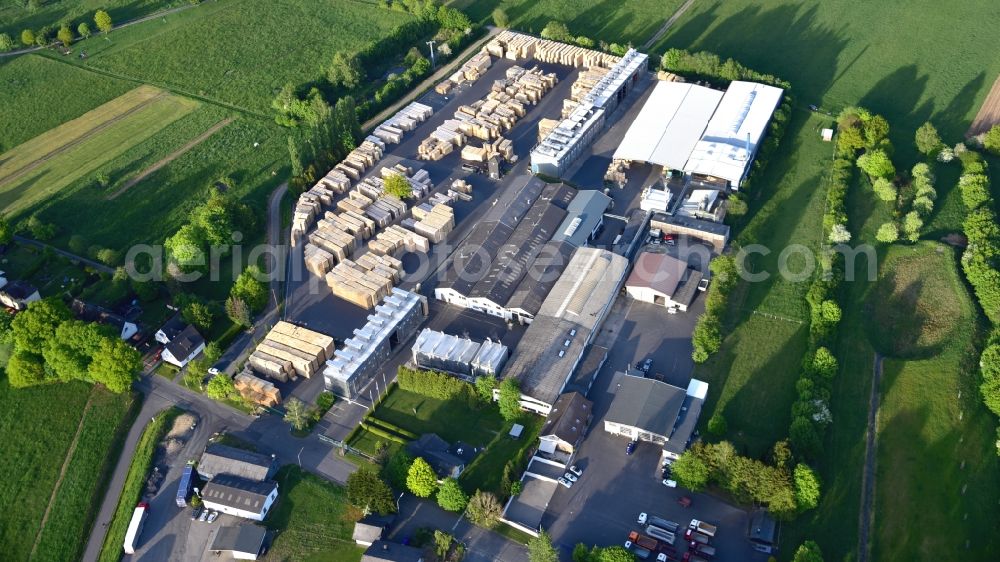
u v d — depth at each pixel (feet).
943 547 620.08
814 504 631.15
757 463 640.58
